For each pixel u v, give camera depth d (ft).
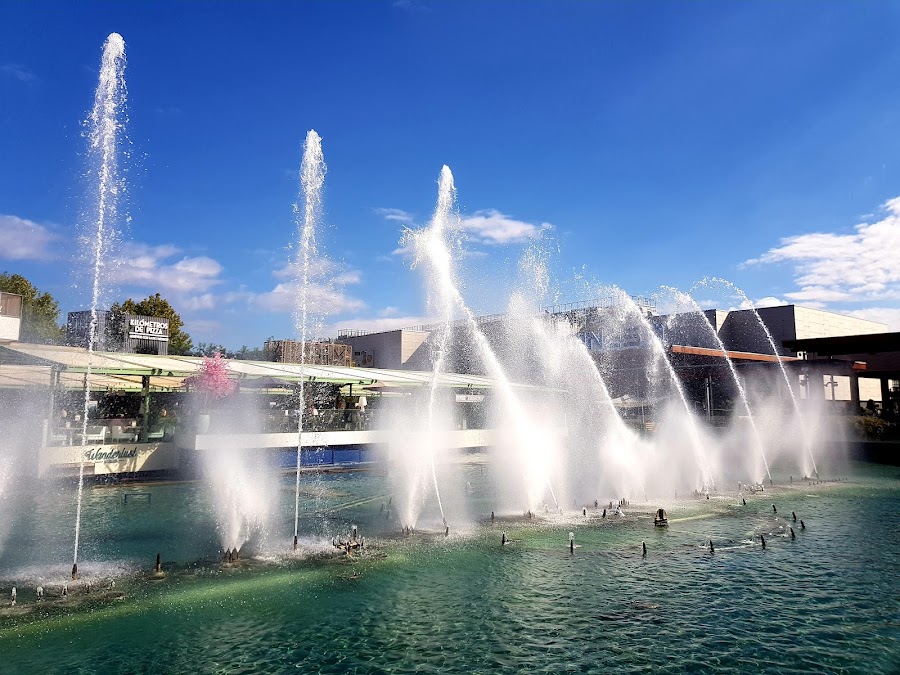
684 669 27.63
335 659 28.81
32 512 63.36
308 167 66.39
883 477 93.81
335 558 45.03
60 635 31.30
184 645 30.22
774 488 81.61
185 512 63.41
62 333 155.02
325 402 126.93
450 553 46.83
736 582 39.78
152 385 97.91
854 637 31.01
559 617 33.81
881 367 181.37
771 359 161.38
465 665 28.17
